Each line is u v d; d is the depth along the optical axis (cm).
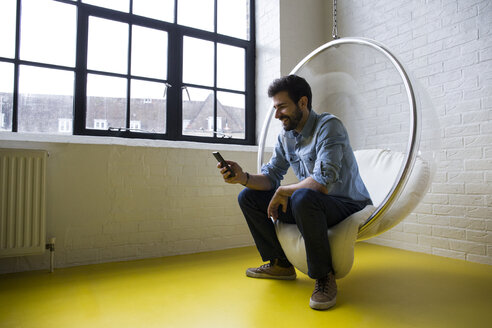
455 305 133
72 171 198
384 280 167
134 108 248
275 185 169
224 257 219
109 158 208
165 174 226
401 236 243
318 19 312
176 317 121
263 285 159
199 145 242
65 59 226
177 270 187
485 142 200
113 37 243
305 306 132
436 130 153
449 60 218
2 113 207
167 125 259
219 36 290
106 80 238
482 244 200
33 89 216
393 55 143
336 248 133
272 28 294
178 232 229
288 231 150
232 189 253
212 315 123
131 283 163
